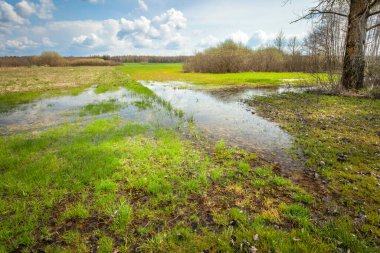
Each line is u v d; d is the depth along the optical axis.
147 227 4.40
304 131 10.07
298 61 53.41
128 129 10.37
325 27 19.25
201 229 4.30
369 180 5.89
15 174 6.16
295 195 5.25
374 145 8.20
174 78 42.81
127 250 3.90
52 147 8.24
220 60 54.25
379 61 18.17
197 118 13.01
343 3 17.55
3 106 16.20
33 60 108.06
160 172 6.40
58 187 5.66
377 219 4.42
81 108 15.47
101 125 10.94
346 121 11.20
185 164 6.98
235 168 6.76
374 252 3.68
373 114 12.23
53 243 4.06
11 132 10.23
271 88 27.12
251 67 55.62
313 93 20.53
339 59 19.36
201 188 5.70
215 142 9.05
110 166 6.56
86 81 34.84
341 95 18.22
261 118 12.76
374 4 16.12
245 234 4.10
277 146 8.56
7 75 45.34
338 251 3.71
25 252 3.84
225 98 20.39
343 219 4.47
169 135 9.66
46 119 12.59
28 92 22.95
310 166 6.86
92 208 4.96
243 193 5.49
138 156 7.41
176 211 4.87
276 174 6.42
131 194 5.49
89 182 5.85
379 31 17.98
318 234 4.07
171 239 4.05
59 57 114.38
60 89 25.64
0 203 5.00
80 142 8.62
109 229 4.39
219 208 4.94
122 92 23.14
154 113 14.05
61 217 4.65
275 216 4.61
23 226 4.36
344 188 5.58
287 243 3.86
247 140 9.27
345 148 8.01
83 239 4.13
